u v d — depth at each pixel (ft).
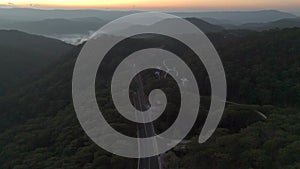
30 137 326.24
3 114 459.32
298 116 302.45
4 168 283.59
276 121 294.66
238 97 411.54
